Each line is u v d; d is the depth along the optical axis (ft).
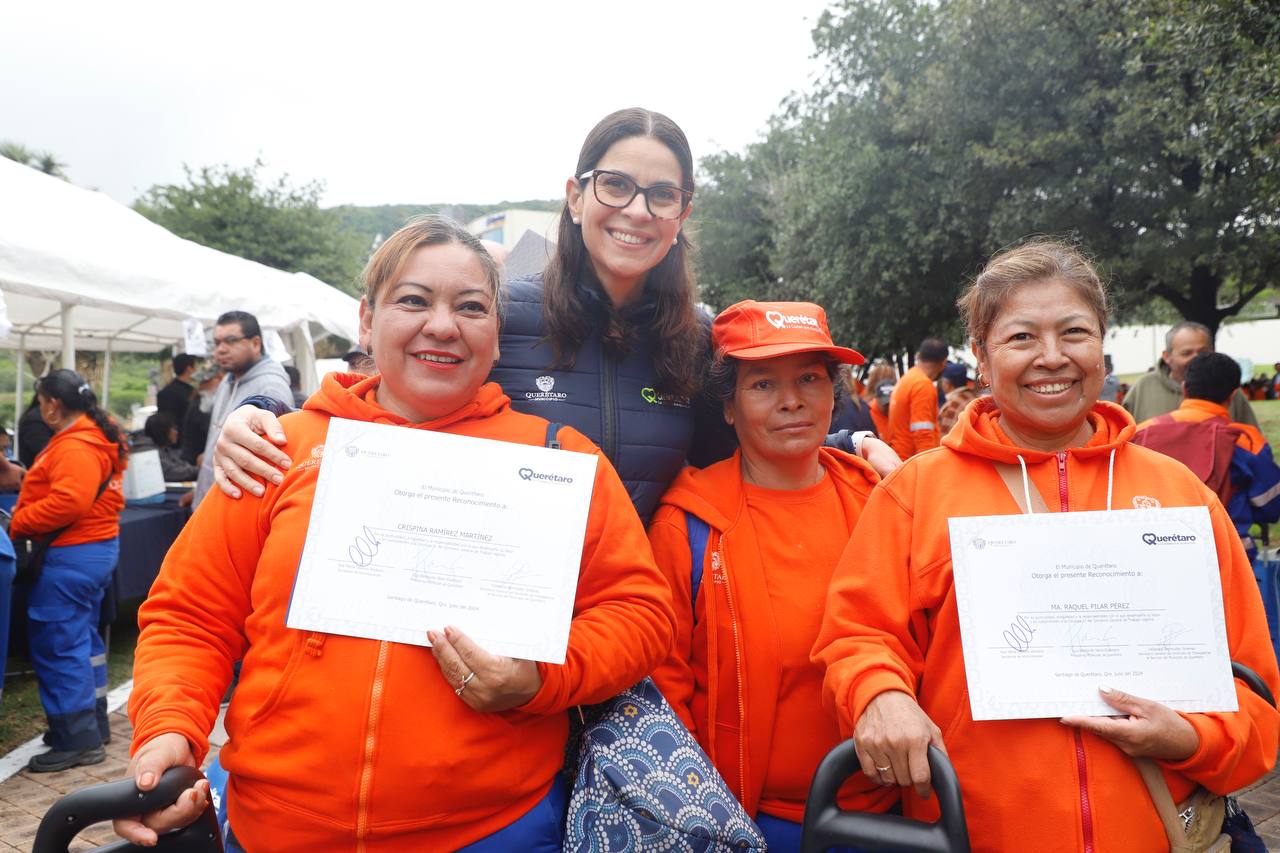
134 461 22.65
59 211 19.70
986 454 5.56
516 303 6.63
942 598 5.41
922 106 45.27
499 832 4.95
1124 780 4.97
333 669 4.76
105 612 15.74
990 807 5.13
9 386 42.68
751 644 6.11
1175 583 4.95
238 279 26.35
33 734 15.96
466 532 4.90
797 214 61.00
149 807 4.44
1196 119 31.91
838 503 6.72
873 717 4.97
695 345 6.89
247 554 5.17
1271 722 5.06
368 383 5.60
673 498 6.59
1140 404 20.22
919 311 54.24
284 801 4.80
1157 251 38.99
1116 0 37.11
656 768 5.15
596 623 5.12
